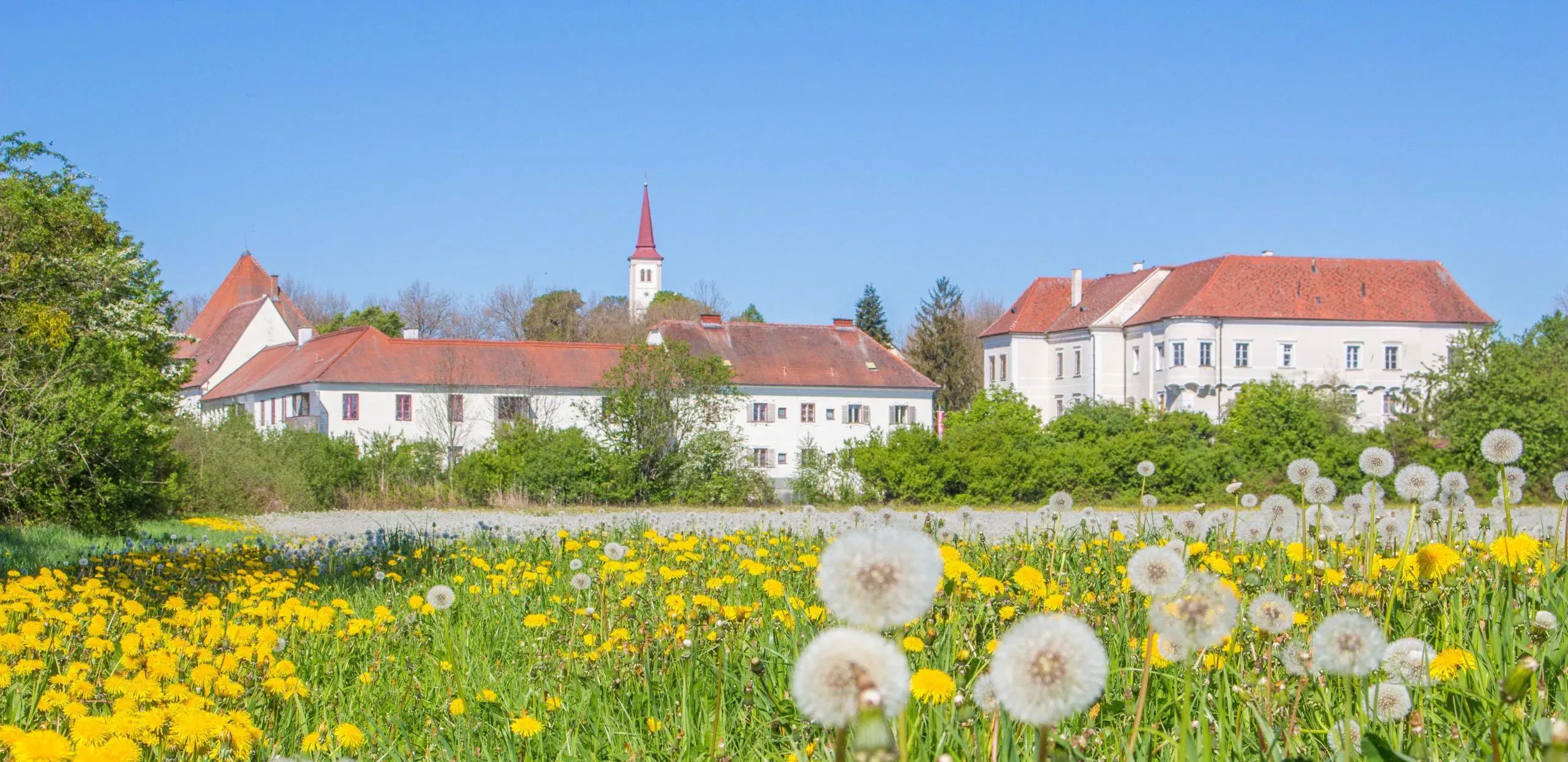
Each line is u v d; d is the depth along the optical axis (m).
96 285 28.06
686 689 4.45
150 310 30.89
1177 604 2.76
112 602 7.77
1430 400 39.81
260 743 4.07
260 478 34.47
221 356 74.69
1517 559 4.71
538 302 111.81
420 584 9.54
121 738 3.45
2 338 24.14
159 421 28.64
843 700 1.74
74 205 27.47
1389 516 6.41
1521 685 2.35
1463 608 4.61
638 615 6.18
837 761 1.84
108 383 24.52
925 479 38.66
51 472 22.53
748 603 6.53
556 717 4.64
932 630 4.52
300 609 6.44
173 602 7.45
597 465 38.84
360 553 13.02
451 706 4.54
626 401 39.47
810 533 12.12
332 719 4.82
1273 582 5.38
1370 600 4.81
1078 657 1.94
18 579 8.71
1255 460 39.41
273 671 4.99
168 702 4.18
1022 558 7.62
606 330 108.06
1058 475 39.16
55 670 5.40
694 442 39.72
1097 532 8.48
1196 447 40.06
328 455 36.88
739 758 3.96
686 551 8.86
